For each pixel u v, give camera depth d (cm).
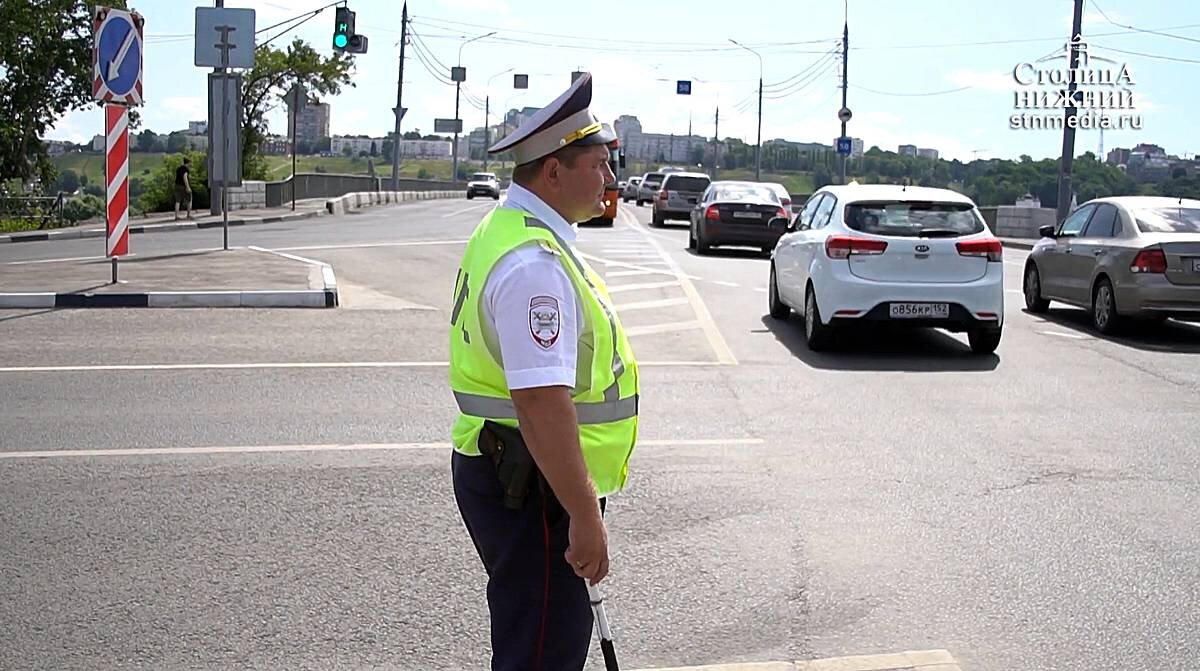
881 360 1221
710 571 590
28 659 483
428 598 550
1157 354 1282
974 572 594
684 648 502
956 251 1232
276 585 564
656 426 902
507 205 332
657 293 1733
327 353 1164
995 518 682
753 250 2667
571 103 326
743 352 1253
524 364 306
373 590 559
